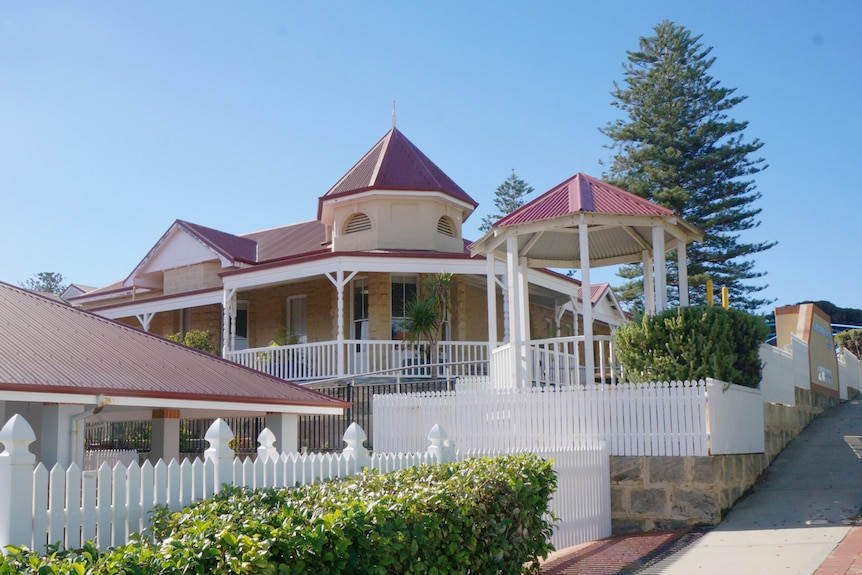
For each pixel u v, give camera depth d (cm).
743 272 4078
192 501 718
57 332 1218
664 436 1352
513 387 1605
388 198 2622
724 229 4153
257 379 1406
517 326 1653
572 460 1273
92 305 3372
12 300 1320
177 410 1366
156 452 1438
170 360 1302
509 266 1659
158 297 2828
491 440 1491
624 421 1386
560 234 1842
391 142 2811
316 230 3175
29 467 602
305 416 1894
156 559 486
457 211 2772
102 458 1928
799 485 1477
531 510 859
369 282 2591
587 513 1282
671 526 1320
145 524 676
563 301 2958
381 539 609
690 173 4169
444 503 716
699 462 1320
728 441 1398
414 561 662
